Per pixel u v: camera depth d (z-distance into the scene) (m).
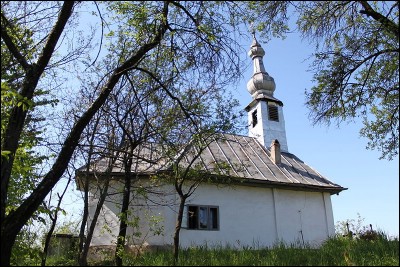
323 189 21.52
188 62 11.59
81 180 12.68
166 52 11.67
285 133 26.98
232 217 19.48
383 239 13.23
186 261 10.13
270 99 27.53
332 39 12.63
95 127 11.88
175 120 12.06
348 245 12.60
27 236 11.09
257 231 19.70
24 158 9.61
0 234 7.57
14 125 8.26
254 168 21.83
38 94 10.43
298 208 21.03
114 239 16.69
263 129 26.44
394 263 9.45
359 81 13.27
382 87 12.99
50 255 14.20
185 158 13.02
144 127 12.18
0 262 7.42
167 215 17.98
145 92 12.19
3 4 9.83
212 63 11.46
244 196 20.17
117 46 12.04
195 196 19.06
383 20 10.77
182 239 18.05
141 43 11.72
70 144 8.88
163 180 13.24
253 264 9.32
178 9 11.32
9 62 10.19
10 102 8.34
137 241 17.28
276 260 9.90
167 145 12.05
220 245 16.91
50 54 9.05
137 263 10.54
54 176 8.45
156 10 11.09
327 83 12.81
